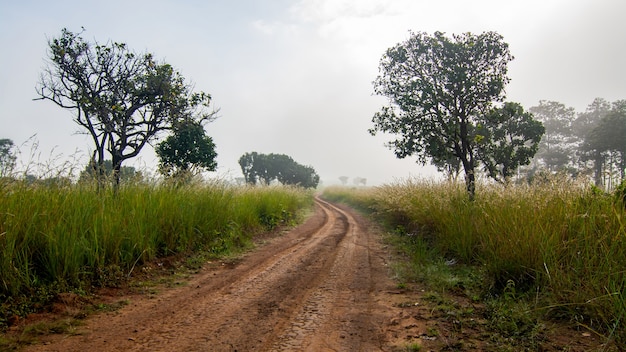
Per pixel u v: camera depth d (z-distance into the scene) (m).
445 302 5.12
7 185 5.45
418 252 7.79
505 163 21.58
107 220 6.33
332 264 7.88
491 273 5.60
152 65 17.00
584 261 4.61
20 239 5.14
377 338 3.99
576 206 5.50
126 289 5.79
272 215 14.62
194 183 10.48
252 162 57.94
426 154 18.23
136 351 3.65
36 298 4.78
